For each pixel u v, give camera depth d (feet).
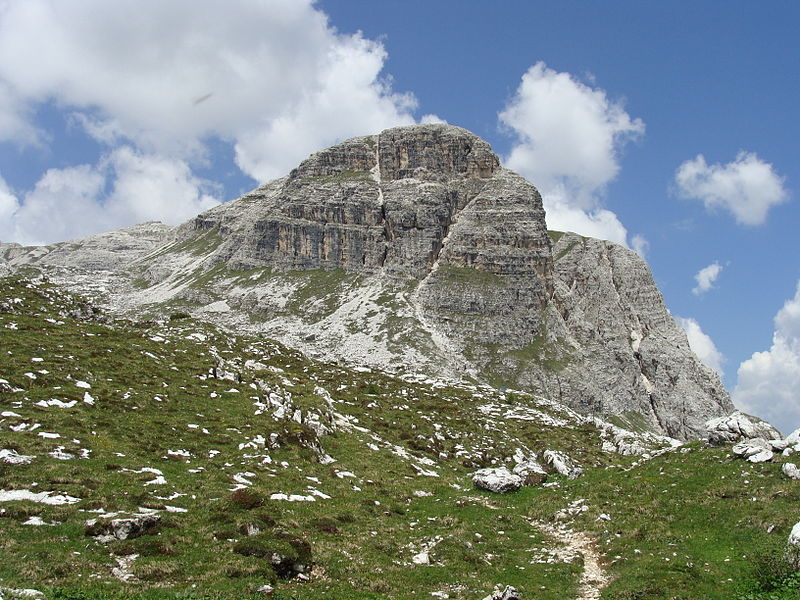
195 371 210.79
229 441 157.17
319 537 108.27
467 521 132.36
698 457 149.89
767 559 95.25
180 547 91.25
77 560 82.12
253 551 91.97
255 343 377.71
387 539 116.16
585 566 108.37
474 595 92.43
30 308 246.88
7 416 135.74
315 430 195.62
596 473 167.84
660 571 98.63
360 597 87.81
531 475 179.32
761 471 129.49
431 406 312.09
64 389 160.04
